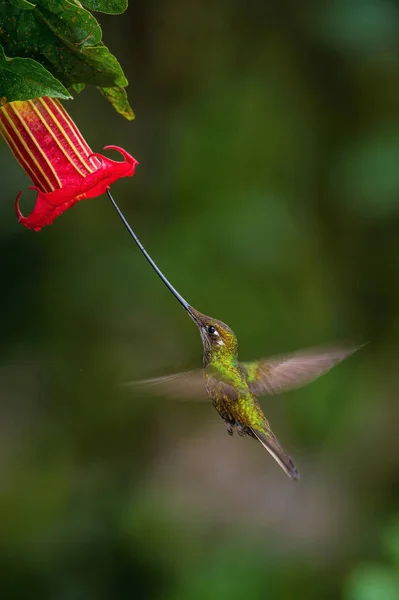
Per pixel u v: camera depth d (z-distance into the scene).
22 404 12.28
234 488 12.88
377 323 13.34
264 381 6.65
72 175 5.14
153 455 12.84
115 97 5.14
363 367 13.40
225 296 12.52
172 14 12.70
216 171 12.81
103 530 11.88
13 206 10.86
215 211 12.73
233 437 13.44
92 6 4.71
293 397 13.23
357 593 8.27
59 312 12.01
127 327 12.23
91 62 4.86
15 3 4.52
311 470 13.10
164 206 12.75
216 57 12.92
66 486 12.12
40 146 5.14
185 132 12.81
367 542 12.39
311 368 6.68
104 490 12.27
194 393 6.37
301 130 12.95
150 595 11.53
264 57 12.92
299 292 12.80
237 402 6.50
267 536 12.38
